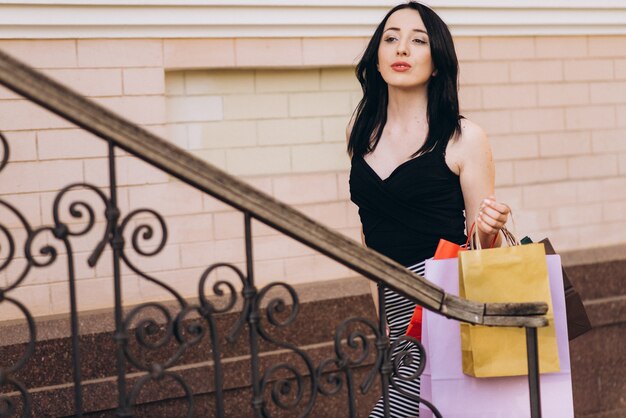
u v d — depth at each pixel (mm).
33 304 4441
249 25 4926
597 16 5848
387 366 2668
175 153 2316
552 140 5773
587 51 5867
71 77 4543
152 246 4711
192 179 2330
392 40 3258
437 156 3141
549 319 2756
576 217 5812
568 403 2805
